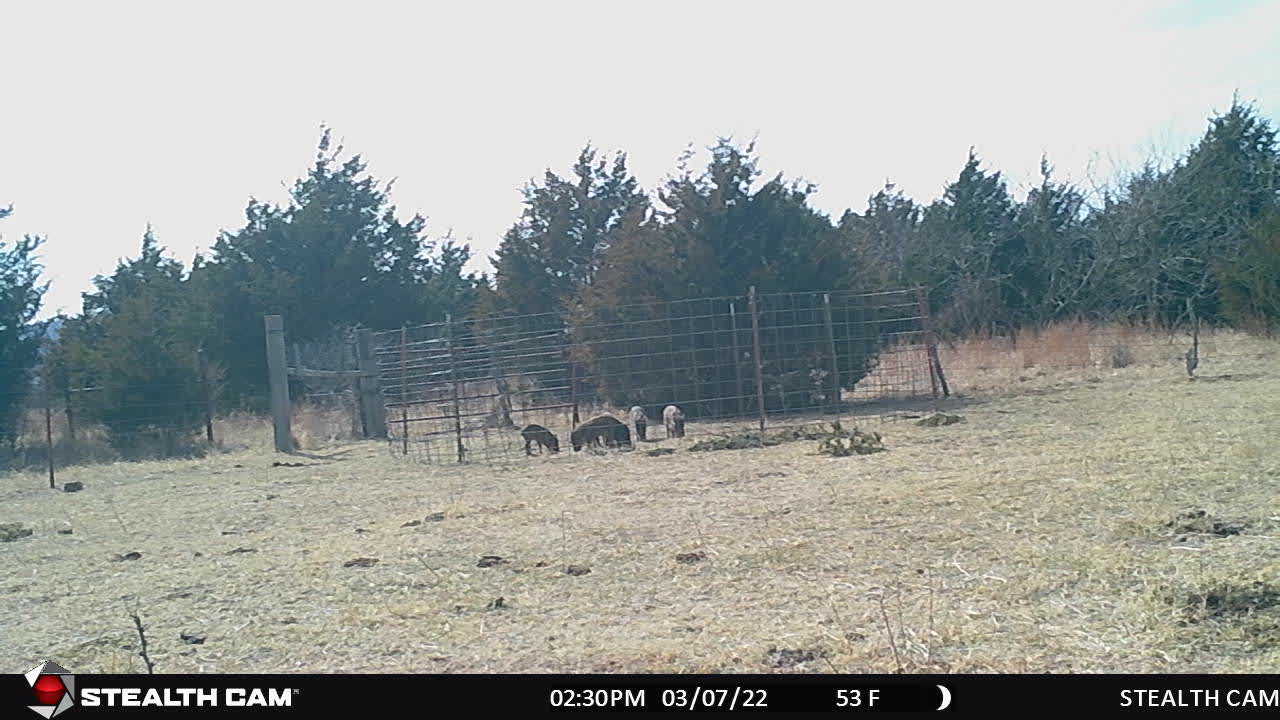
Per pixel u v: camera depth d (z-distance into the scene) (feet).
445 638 19.42
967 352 82.74
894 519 26.89
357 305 101.76
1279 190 102.58
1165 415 44.24
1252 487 27.45
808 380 63.57
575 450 50.16
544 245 105.50
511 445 54.80
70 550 31.37
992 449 38.83
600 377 64.23
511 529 29.66
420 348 67.10
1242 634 16.63
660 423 63.98
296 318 96.22
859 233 89.61
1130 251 104.63
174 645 19.99
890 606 19.43
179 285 95.14
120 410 65.77
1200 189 105.60
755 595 20.84
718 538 26.22
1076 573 20.61
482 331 71.82
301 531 32.35
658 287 65.57
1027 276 107.76
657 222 69.31
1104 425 42.96
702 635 18.53
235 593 24.00
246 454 60.70
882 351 67.10
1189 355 61.05
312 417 72.54
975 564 21.90
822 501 30.48
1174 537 22.82
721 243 65.62
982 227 110.11
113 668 18.45
